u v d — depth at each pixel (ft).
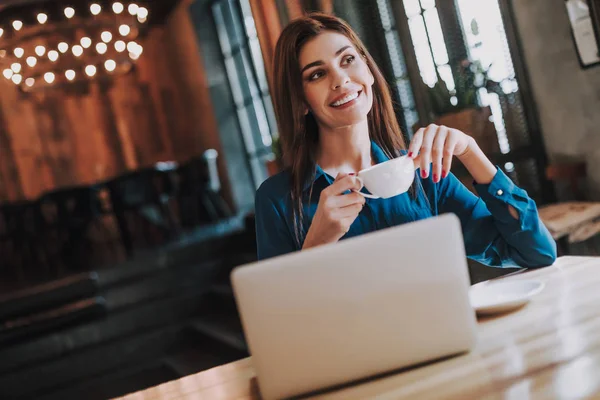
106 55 19.44
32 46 17.88
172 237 23.43
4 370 16.79
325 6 11.08
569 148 11.96
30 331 17.54
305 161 4.82
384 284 3.07
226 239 20.85
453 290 3.16
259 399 3.34
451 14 13.00
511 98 12.68
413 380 3.07
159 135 28.58
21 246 24.82
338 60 4.43
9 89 27.02
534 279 4.31
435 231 3.09
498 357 3.11
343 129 4.66
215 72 27.48
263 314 3.03
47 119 27.53
